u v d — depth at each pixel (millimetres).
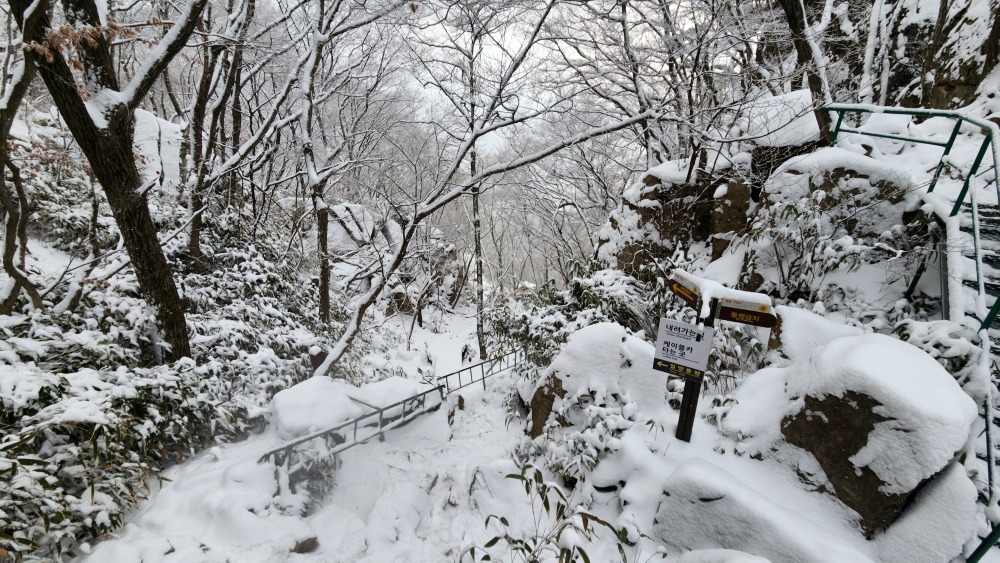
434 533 3107
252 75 7199
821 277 4109
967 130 4926
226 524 2643
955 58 5383
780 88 7098
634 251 6293
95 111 3184
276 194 11102
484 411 4938
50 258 5453
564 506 2730
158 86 10539
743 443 3002
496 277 16125
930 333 2992
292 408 3611
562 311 5258
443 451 4148
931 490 2299
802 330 3605
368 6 5133
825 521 2486
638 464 3074
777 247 4426
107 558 2340
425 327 13812
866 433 2410
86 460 2629
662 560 2611
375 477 3576
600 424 3354
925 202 3891
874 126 5641
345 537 2906
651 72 6973
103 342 3529
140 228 3605
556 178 11578
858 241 4004
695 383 3047
